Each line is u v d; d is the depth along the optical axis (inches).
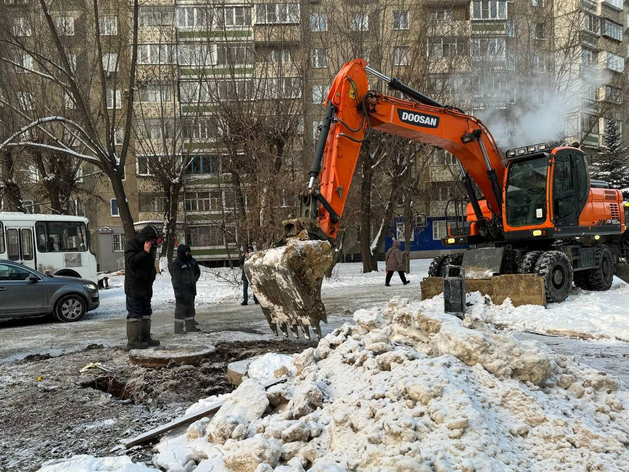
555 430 115.6
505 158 423.2
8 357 293.3
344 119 300.0
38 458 144.2
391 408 120.3
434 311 173.3
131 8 788.6
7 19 719.7
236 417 137.2
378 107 327.3
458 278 210.1
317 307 228.5
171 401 195.2
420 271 965.8
